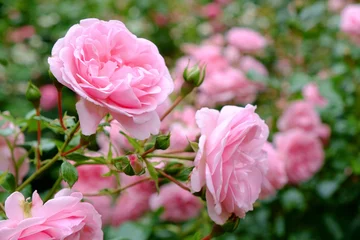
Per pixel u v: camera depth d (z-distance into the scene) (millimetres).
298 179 1094
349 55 1315
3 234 495
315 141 1093
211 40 1437
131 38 552
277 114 1261
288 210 1129
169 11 1737
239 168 572
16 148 683
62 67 524
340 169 1149
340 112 1195
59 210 517
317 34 1436
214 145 550
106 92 518
